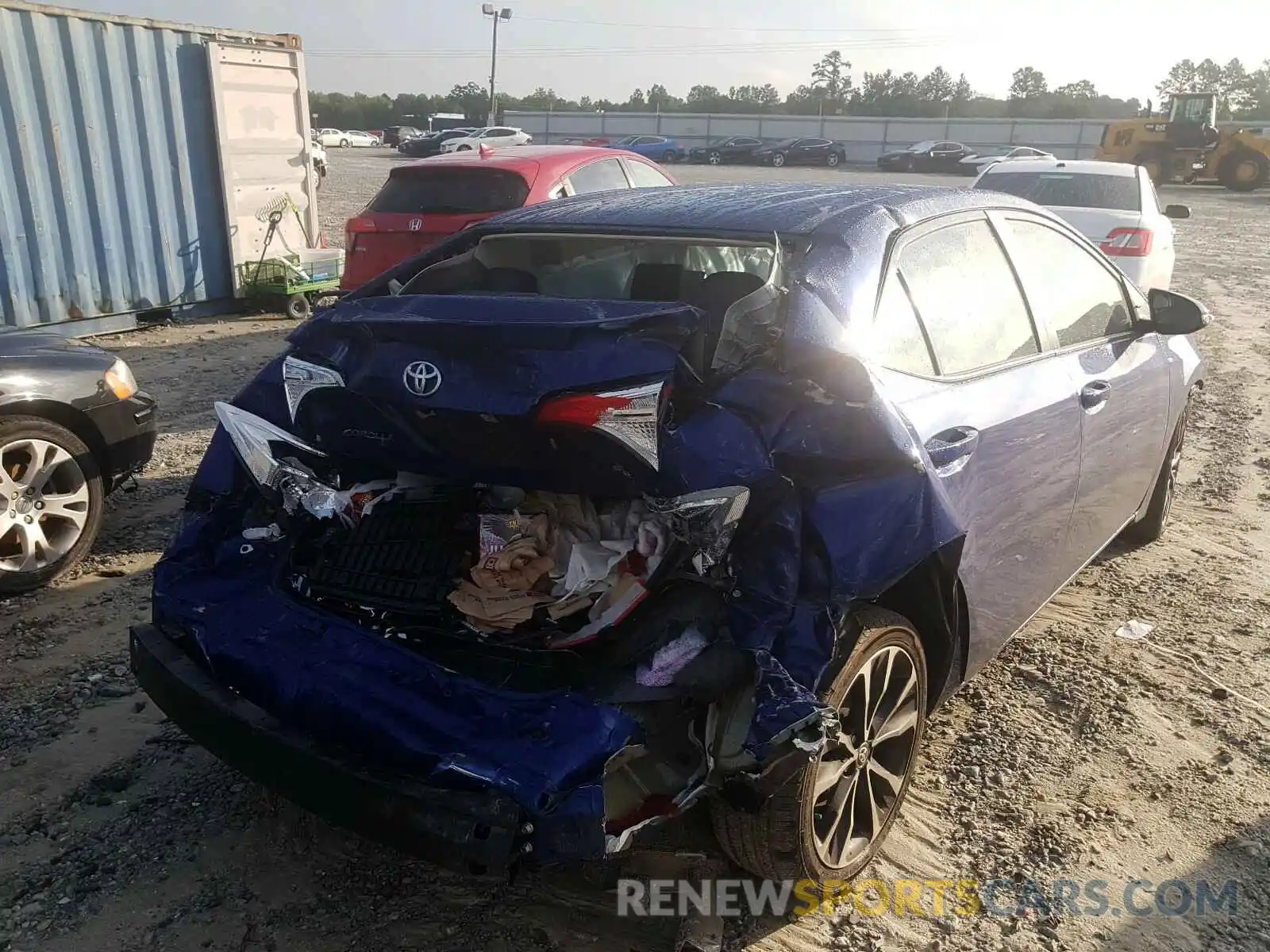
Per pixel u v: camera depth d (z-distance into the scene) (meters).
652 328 2.35
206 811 3.09
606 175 8.83
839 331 2.60
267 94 11.06
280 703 2.48
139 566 4.80
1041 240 3.86
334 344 2.66
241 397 2.98
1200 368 5.12
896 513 2.43
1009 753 3.46
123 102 9.73
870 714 2.75
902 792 2.96
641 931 2.67
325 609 2.70
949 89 90.31
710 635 2.37
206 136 10.56
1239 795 3.25
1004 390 3.23
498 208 7.86
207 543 2.94
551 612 2.47
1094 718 3.67
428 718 2.31
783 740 2.23
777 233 2.94
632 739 2.24
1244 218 24.56
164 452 6.44
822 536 2.36
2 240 8.92
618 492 2.43
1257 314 12.05
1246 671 4.00
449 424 2.45
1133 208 9.55
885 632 2.67
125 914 2.67
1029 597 3.60
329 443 2.80
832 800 2.69
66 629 4.17
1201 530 5.51
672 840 2.95
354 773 2.27
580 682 2.37
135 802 3.12
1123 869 2.92
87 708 3.62
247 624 2.68
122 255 9.96
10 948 2.54
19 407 4.43
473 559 2.68
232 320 10.87
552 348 2.34
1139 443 4.34
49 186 9.23
